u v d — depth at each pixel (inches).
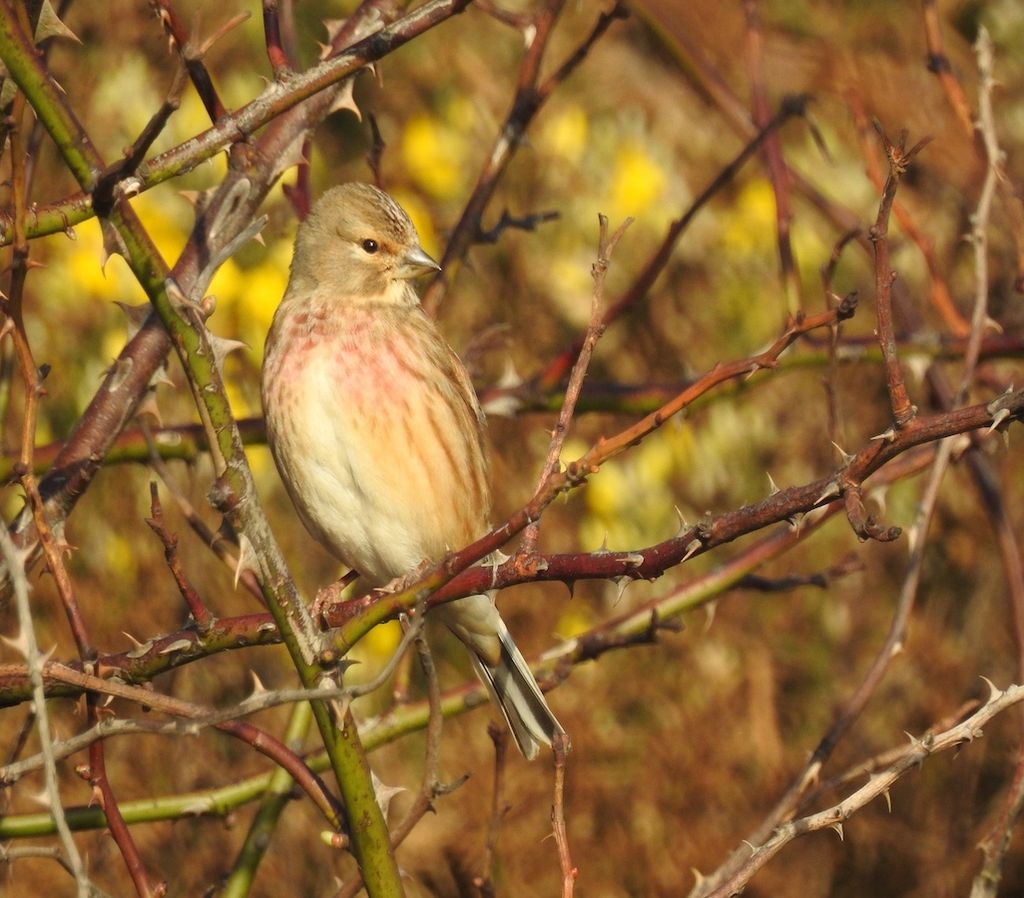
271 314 460.1
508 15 329.1
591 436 541.3
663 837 500.4
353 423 311.6
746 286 563.2
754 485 546.9
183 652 216.5
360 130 557.0
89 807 254.8
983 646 543.2
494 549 193.2
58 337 462.6
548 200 555.2
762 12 404.8
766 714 518.9
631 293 326.3
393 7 280.7
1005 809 244.4
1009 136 526.6
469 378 328.2
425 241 522.6
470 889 484.1
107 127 473.4
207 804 270.5
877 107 322.7
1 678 216.5
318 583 491.2
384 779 490.6
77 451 258.2
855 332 551.8
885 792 215.9
